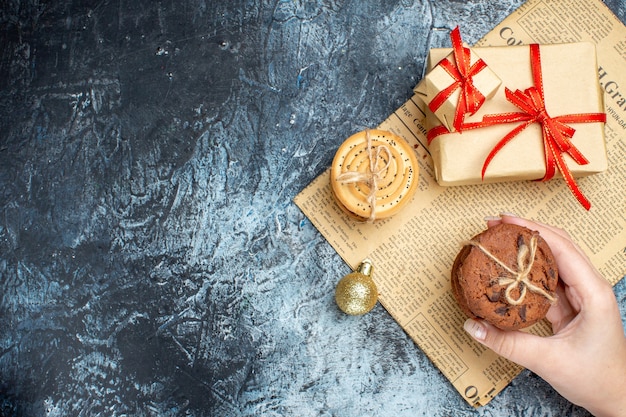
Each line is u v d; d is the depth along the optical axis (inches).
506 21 28.5
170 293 28.4
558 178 27.6
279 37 29.0
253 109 28.8
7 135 29.1
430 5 28.9
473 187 27.9
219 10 29.1
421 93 26.3
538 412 27.6
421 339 27.5
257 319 28.1
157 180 28.7
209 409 28.0
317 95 28.8
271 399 27.9
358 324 28.0
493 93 25.6
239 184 28.5
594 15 28.3
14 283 28.6
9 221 28.8
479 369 27.4
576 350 25.2
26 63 29.1
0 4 29.3
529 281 24.4
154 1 29.2
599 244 27.5
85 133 29.0
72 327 28.4
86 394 28.2
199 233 28.5
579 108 26.3
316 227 28.1
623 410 25.7
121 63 29.1
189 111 28.9
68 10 29.3
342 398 27.8
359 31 28.9
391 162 25.8
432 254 27.7
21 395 28.2
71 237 28.7
